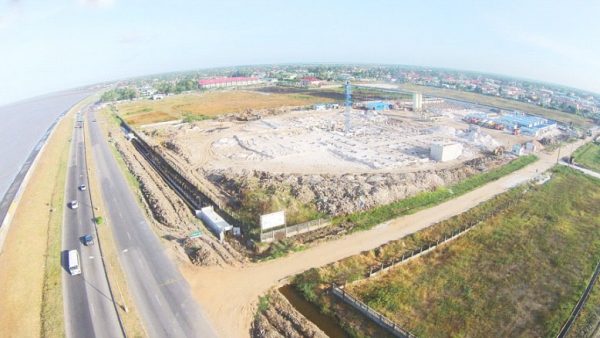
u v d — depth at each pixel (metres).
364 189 62.47
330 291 40.12
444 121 137.25
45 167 82.44
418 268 45.31
